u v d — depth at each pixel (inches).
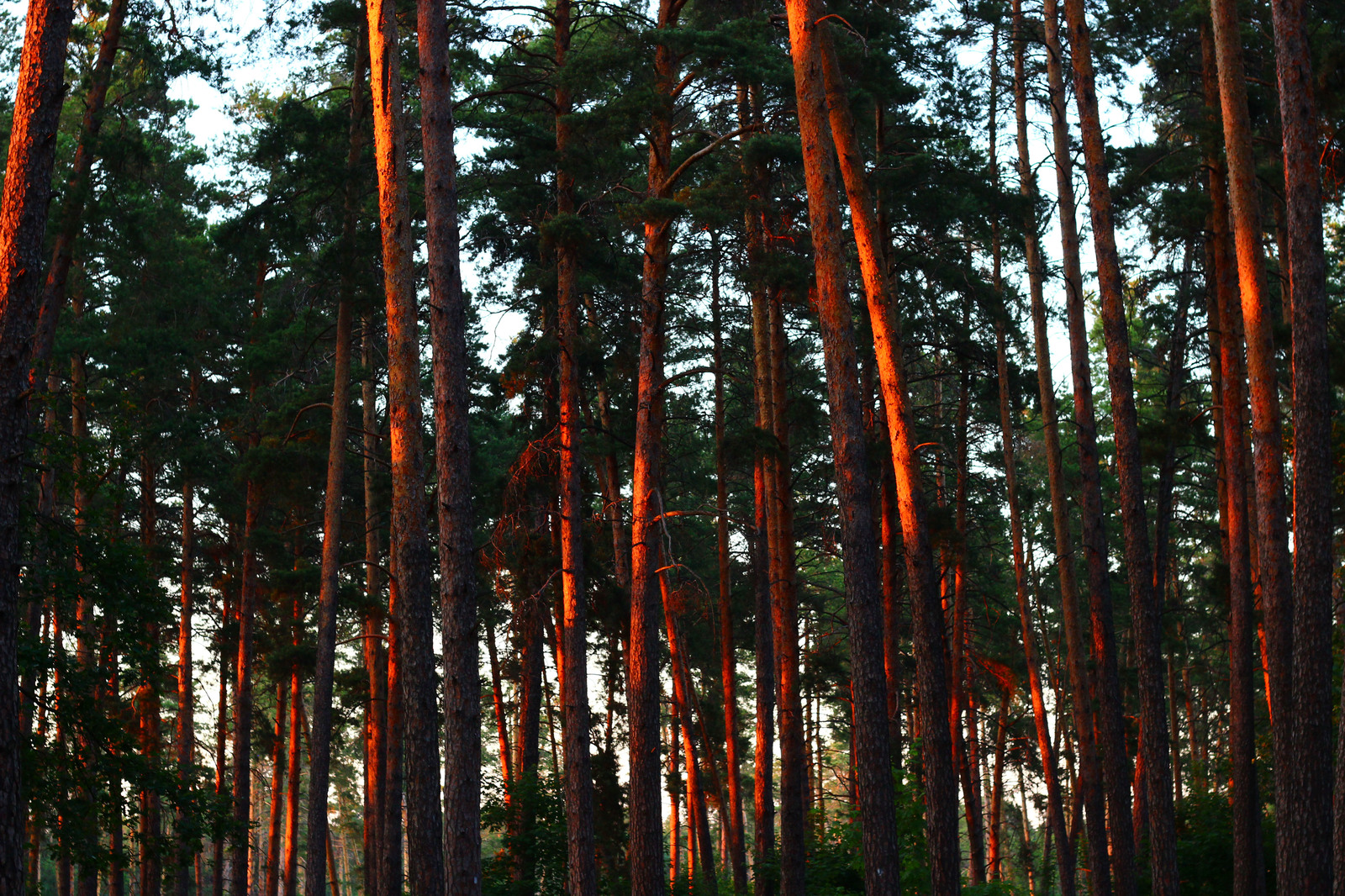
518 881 881.5
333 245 856.9
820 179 545.6
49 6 430.0
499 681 1403.8
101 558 624.1
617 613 966.4
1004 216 879.1
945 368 1206.9
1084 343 808.9
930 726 573.9
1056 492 905.5
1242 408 807.7
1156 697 707.4
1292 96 492.7
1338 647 941.2
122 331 1023.0
